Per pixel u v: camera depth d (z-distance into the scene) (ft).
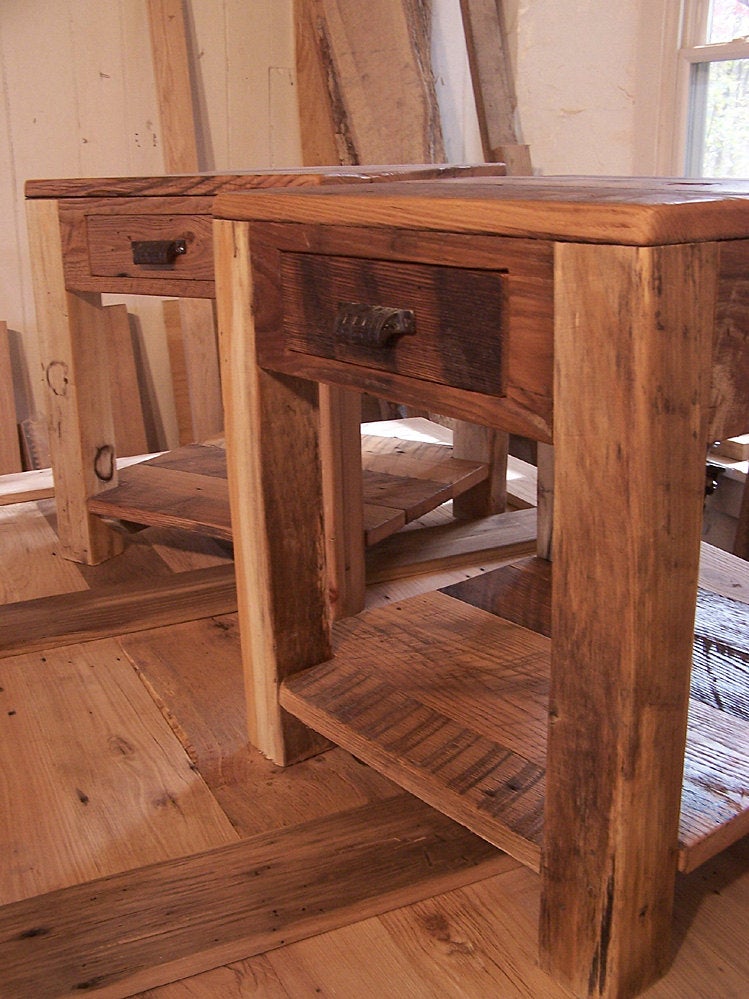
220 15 9.33
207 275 5.72
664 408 2.69
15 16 8.65
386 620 5.21
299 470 4.40
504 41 9.12
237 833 4.24
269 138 9.91
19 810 4.41
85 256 6.40
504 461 7.91
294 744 4.73
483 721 4.15
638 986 3.34
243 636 4.70
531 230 2.83
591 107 8.67
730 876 3.97
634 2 8.10
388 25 8.95
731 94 7.66
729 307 2.82
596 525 2.87
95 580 6.95
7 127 8.87
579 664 3.04
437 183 3.99
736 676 4.43
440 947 3.61
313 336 3.86
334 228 3.60
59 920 3.73
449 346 3.27
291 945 3.62
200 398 9.52
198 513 6.57
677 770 3.14
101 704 5.32
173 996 3.40
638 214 2.54
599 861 3.14
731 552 7.55
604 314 2.68
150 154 9.47
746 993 3.35
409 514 6.54
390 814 4.35
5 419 8.96
